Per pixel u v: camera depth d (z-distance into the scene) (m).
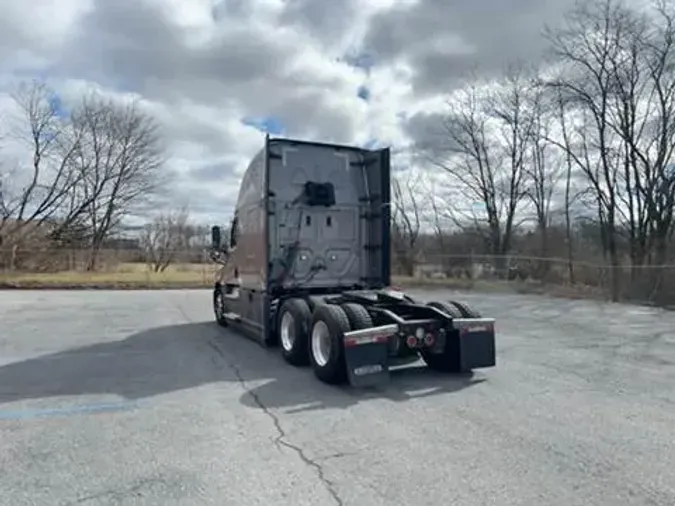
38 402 5.47
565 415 4.97
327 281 8.77
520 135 29.98
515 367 7.18
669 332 10.53
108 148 37.91
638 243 22.31
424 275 24.56
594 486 3.42
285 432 4.50
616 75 22.38
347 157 9.05
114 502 3.21
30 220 33.94
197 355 8.09
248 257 9.17
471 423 4.73
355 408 5.25
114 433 4.48
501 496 3.27
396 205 32.91
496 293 20.41
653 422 4.75
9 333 10.34
